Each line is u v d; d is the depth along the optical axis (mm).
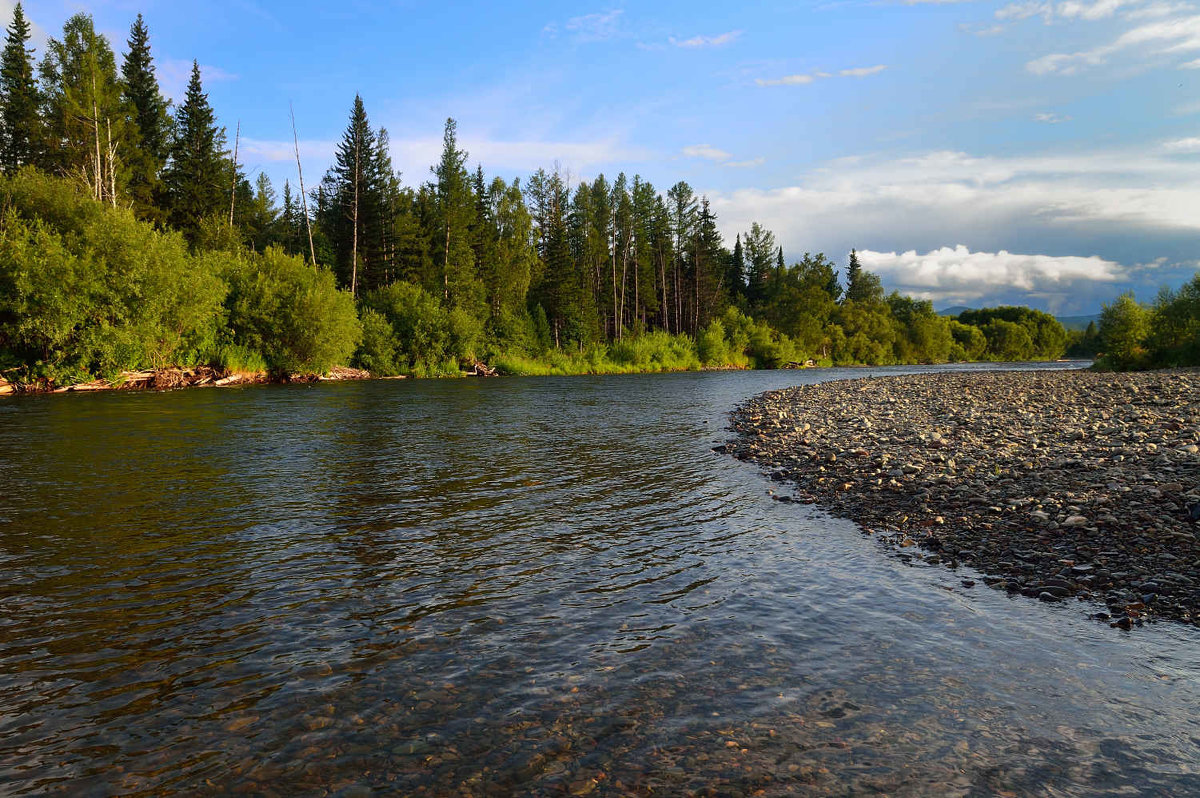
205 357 39781
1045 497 9805
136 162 58031
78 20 56125
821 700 4586
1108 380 36844
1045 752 3928
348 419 22547
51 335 31109
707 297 101562
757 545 8523
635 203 100750
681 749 3975
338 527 9148
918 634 5719
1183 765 3789
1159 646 5387
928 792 3527
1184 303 49531
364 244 68375
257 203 79812
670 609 6340
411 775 3719
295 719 4328
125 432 18266
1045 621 5949
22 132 53844
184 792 3561
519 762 3846
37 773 3717
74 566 7375
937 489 10922
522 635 5723
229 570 7316
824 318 113000
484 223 84625
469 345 60062
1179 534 7738
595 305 89938
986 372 61750
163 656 5246
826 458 14453
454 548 8281
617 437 18875
